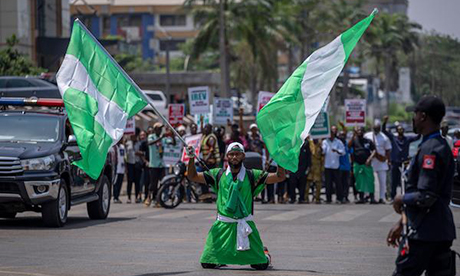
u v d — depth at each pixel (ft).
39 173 56.95
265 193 92.84
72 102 37.04
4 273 37.70
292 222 64.39
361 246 48.67
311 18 294.25
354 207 81.46
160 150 84.48
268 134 36.50
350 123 103.04
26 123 61.82
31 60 161.89
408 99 437.17
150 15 386.32
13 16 159.02
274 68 270.87
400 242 26.13
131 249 47.03
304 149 86.58
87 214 74.54
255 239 37.88
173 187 79.92
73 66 37.65
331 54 36.29
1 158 56.24
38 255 44.32
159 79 234.58
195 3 225.76
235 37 228.63
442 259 25.72
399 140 91.45
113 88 37.99
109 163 69.97
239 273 37.32
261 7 226.58
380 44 355.15
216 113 106.52
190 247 48.06
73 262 41.55
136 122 159.63
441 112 25.73
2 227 59.77
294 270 38.63
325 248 47.70
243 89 309.63
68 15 184.14
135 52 245.24
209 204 86.28
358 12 314.14
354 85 387.14
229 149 37.04
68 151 61.36
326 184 88.74
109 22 378.53
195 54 229.66
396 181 91.50
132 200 96.32
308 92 36.32
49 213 58.75
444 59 429.79
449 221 25.52
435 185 25.05
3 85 112.16
